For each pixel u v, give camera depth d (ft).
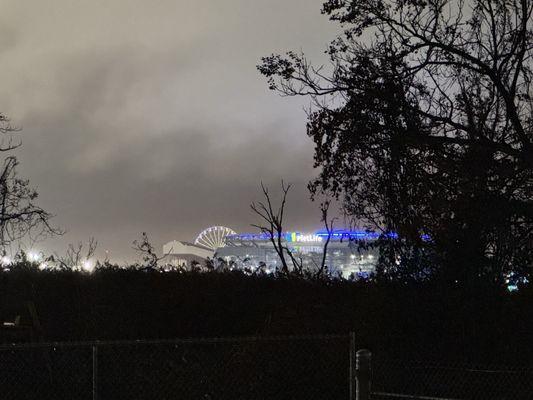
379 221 50.96
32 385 41.93
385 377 39.78
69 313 52.19
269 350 38.99
